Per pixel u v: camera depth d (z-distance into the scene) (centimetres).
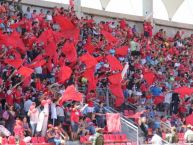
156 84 6819
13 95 5172
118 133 5494
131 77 6631
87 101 5591
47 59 5912
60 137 4831
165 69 7544
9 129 4866
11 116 4903
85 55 5731
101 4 8481
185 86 7000
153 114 6184
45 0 7656
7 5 6744
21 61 5347
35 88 5459
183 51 8438
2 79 5334
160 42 8394
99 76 6253
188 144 5338
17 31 6303
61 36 6153
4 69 5481
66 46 5916
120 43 7406
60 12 7206
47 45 5928
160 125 5978
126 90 6297
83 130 5188
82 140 5091
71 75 5856
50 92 5303
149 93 6519
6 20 6353
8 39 5616
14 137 4606
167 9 9294
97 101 5916
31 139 4762
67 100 5244
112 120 5338
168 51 8100
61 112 5150
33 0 7481
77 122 5125
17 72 5284
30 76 5431
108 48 6800
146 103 6412
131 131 5516
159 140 5212
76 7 7938
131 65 6888
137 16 8794
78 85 5941
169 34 9262
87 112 5425
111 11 8575
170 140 5434
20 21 6419
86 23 7331
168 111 6631
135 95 6347
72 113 5125
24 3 7388
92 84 5766
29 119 5081
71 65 5978
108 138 5334
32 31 6475
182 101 6700
